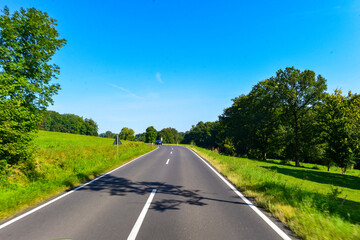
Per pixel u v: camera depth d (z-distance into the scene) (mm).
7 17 7871
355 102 23750
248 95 44938
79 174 9102
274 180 8047
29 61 8469
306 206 4930
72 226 3973
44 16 8914
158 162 15438
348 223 4238
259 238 3545
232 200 5879
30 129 8258
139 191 6805
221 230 3846
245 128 44531
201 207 5203
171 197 6094
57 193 6543
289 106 33906
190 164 14453
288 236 3643
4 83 7250
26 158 8430
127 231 3756
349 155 22750
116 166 13164
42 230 3785
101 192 6664
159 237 3527
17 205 5113
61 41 9344
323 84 30234
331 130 24078
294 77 31188
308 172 21078
